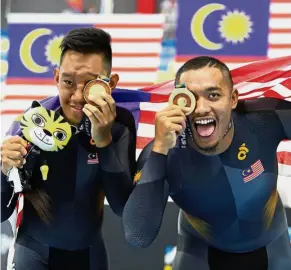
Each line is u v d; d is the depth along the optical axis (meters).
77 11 6.22
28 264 2.76
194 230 2.83
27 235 2.81
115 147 2.70
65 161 2.72
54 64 4.64
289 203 3.36
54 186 2.73
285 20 4.57
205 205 2.67
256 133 2.67
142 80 4.73
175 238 3.99
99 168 2.73
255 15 4.55
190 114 2.47
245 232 2.69
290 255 2.84
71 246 2.81
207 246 2.83
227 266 2.78
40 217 2.76
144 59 4.74
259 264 2.75
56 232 2.77
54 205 2.74
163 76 4.86
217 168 2.61
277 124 2.71
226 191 2.63
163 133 2.46
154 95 3.17
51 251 2.80
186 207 2.74
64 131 2.62
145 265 4.02
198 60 2.53
